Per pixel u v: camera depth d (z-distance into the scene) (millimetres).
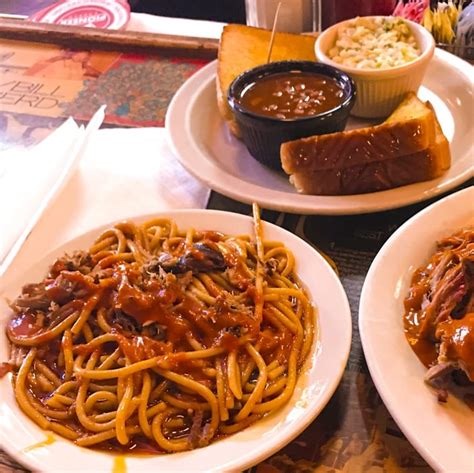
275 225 350
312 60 493
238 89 432
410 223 321
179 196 411
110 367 285
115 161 445
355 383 283
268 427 256
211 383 278
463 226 323
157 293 294
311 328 295
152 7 917
